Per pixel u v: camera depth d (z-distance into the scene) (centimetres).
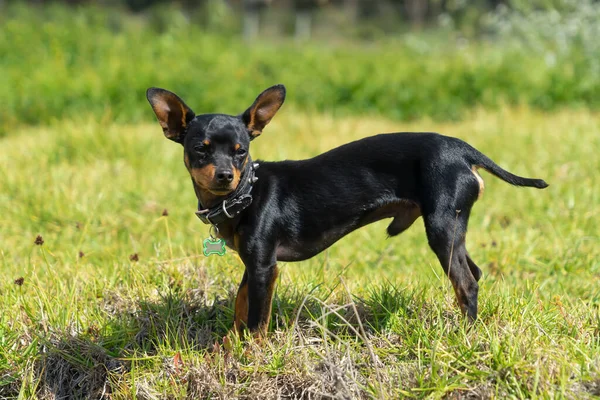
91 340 558
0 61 1922
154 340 559
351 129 1386
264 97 544
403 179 527
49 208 864
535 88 1639
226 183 497
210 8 3331
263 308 519
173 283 636
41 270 688
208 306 600
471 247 774
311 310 572
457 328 519
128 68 1755
